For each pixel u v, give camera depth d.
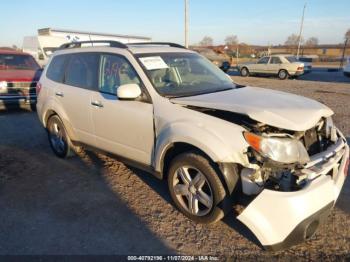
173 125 3.12
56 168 4.71
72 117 4.54
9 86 8.61
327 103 9.98
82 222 3.29
